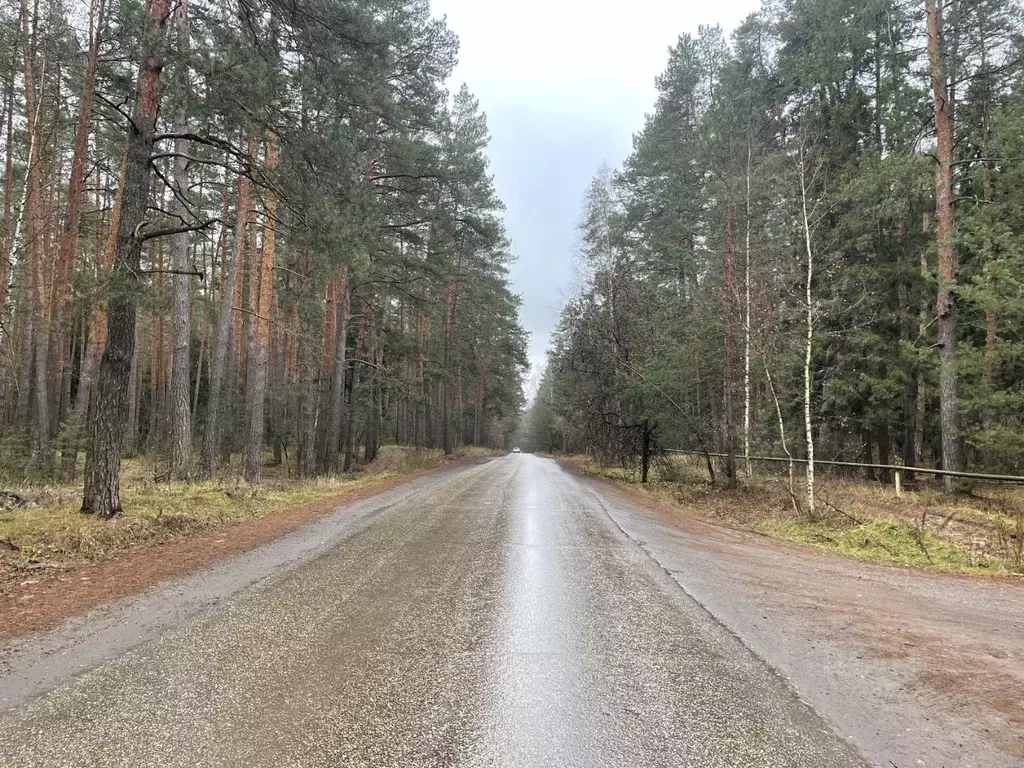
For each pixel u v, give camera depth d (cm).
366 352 3156
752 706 369
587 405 2631
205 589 588
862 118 1884
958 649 490
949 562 909
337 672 398
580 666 422
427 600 570
